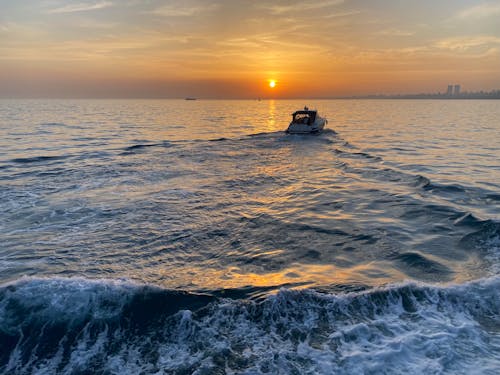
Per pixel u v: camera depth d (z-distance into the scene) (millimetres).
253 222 8641
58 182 12977
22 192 11508
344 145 23984
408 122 49375
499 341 4152
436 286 5219
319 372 3736
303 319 4621
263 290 5324
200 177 13969
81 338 4332
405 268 6098
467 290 5117
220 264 6410
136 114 73312
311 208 9781
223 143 25078
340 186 12312
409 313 4699
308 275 5883
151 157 18922
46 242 7434
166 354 4090
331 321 4574
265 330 4434
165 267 6309
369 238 7500
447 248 6863
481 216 8633
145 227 8305
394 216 8922
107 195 11148
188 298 5039
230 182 13086
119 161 17625
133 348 4195
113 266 6348
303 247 7129
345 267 6195
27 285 5090
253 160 18094
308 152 20859
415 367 3754
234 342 4238
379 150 21625
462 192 11164
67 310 4695
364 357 3926
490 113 76125
